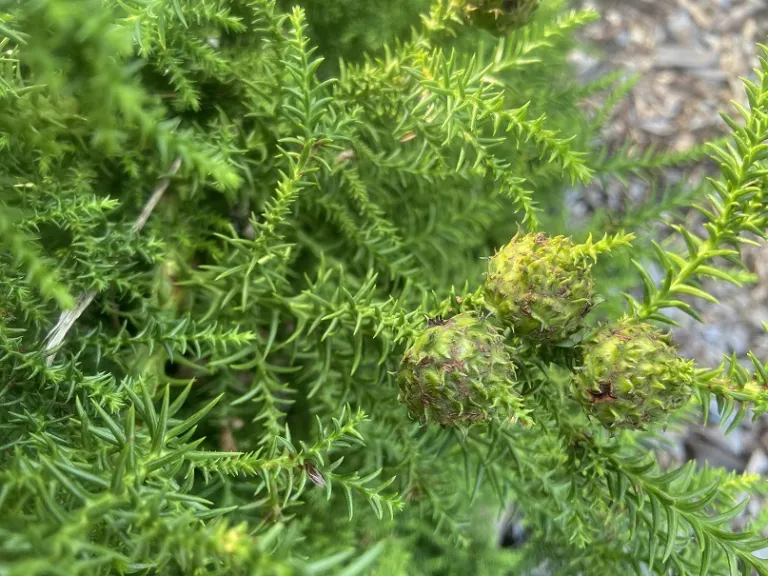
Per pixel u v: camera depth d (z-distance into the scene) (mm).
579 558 166
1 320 115
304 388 185
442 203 201
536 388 130
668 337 121
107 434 102
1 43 103
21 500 81
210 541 77
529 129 133
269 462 117
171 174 145
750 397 118
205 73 152
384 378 153
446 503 175
